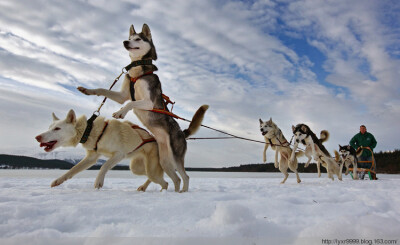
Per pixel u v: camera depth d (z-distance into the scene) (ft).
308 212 7.36
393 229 4.99
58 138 12.76
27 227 5.44
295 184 22.25
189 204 7.68
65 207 7.23
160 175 15.08
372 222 5.37
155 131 14.40
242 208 5.93
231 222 5.60
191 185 20.30
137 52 14.46
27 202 8.31
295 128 26.20
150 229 5.25
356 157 31.45
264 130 25.20
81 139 13.17
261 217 6.57
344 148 30.96
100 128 13.32
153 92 14.21
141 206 7.44
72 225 5.74
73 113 13.08
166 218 6.40
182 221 6.13
